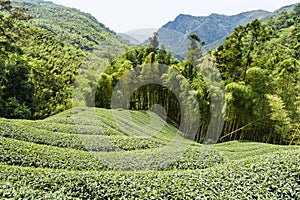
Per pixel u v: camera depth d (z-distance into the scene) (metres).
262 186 7.71
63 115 17.48
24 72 22.95
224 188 7.75
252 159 10.02
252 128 19.11
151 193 7.29
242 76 19.81
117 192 7.33
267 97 18.31
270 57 21.44
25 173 8.00
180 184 7.89
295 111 18.14
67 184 7.52
